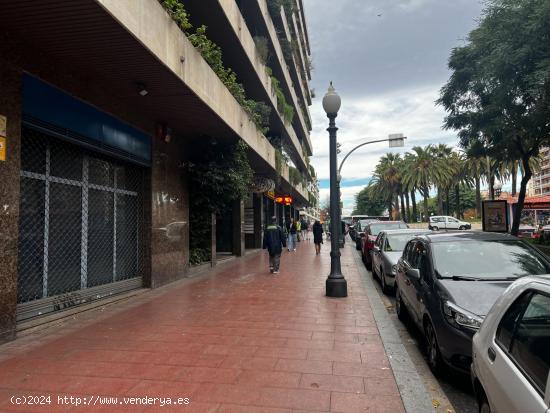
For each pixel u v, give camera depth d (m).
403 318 7.12
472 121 17.69
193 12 11.09
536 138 16.97
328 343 5.44
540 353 2.29
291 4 22.75
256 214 24.27
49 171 6.92
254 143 13.88
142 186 9.83
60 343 5.49
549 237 19.67
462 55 17.36
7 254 5.53
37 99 6.22
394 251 10.38
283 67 22.92
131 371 4.46
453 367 4.34
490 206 16.78
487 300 4.54
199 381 4.19
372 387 4.05
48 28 5.51
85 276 7.83
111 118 8.26
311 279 11.27
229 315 7.04
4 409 3.58
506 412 2.39
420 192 61.06
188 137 11.85
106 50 6.20
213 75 9.26
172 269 10.83
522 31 13.34
